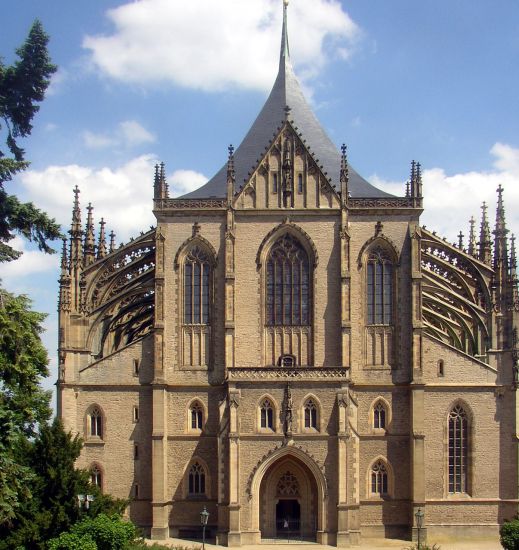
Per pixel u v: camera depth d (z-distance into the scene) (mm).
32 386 68250
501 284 107062
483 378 104062
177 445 103062
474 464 103062
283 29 121375
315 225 105562
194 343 104688
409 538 100625
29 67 67188
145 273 109625
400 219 105625
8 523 70812
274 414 98375
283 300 105000
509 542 84375
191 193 111375
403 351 104000
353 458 97625
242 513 96938
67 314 105312
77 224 109938
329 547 95375
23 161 65688
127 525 77625
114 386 104000
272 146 106750
